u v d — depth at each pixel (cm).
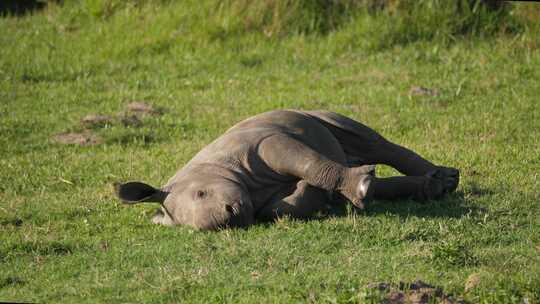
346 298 1864
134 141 3794
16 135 3931
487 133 3644
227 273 2120
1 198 3067
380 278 2022
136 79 4922
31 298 2047
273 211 2505
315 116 2831
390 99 4247
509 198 2694
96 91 4731
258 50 5191
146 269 2211
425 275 2047
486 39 5062
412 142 3547
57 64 5225
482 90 4350
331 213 2573
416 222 2452
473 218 2492
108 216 2783
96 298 2017
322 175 2480
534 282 1966
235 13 5462
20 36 5825
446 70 4681
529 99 4134
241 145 2573
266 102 4312
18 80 4953
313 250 2269
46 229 2664
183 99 4497
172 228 2530
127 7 5847
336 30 5284
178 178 2572
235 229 2425
